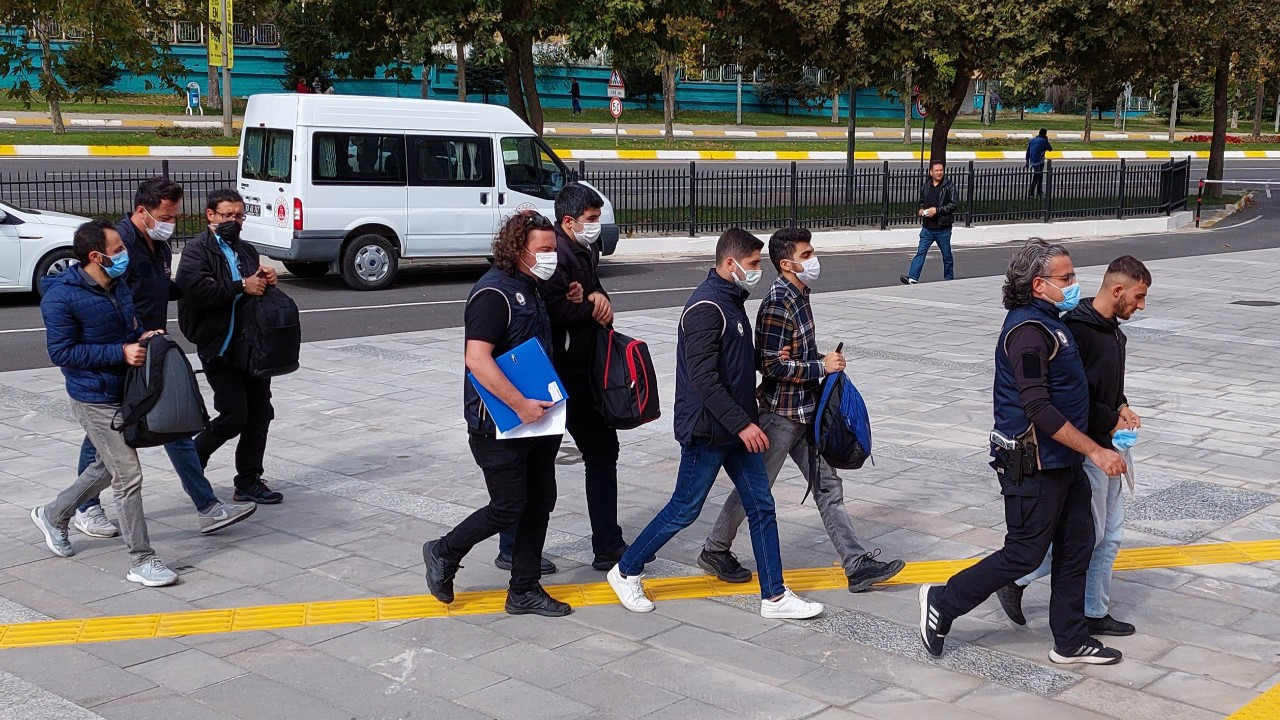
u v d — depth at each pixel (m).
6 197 20.34
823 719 4.42
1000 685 4.72
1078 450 4.51
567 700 4.57
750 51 23.42
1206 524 6.68
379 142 15.60
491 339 5.02
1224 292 15.34
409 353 11.50
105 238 5.56
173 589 5.69
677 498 5.32
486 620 5.36
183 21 23.48
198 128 33.59
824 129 49.25
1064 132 54.06
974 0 21.44
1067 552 4.81
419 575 5.90
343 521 6.70
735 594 5.69
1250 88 51.34
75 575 5.86
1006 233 23.05
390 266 15.85
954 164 36.44
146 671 4.81
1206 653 5.02
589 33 19.19
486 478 5.18
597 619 5.38
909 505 6.99
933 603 4.90
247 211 16.08
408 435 8.54
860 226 23.06
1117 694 4.64
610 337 5.49
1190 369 10.64
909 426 8.75
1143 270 4.68
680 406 5.23
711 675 4.80
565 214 5.70
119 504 5.66
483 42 19.03
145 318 6.24
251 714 4.44
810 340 5.49
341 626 5.28
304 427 8.74
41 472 7.55
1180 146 47.53
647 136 41.81
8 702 4.52
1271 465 7.79
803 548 6.33
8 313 13.54
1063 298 4.61
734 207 22.44
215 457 7.98
